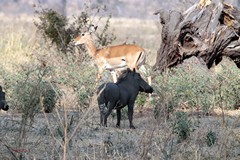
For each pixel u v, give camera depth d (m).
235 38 53.81
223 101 48.28
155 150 31.12
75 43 68.31
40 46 74.25
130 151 32.75
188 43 53.78
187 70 51.50
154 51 82.62
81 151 32.34
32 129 36.94
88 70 53.72
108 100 39.88
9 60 69.06
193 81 48.75
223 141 32.53
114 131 38.59
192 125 37.84
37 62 63.66
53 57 60.56
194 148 32.19
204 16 53.59
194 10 53.94
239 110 48.00
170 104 40.53
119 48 68.69
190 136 35.50
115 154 31.75
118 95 39.75
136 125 41.34
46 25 72.75
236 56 54.19
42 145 33.16
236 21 53.50
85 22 72.50
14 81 46.91
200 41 53.44
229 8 53.66
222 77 48.38
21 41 78.38
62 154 30.97
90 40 68.62
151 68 55.72
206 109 45.69
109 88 39.69
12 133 35.88
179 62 54.25
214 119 42.59
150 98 48.22
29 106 32.19
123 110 43.81
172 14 53.69
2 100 32.78
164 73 49.41
